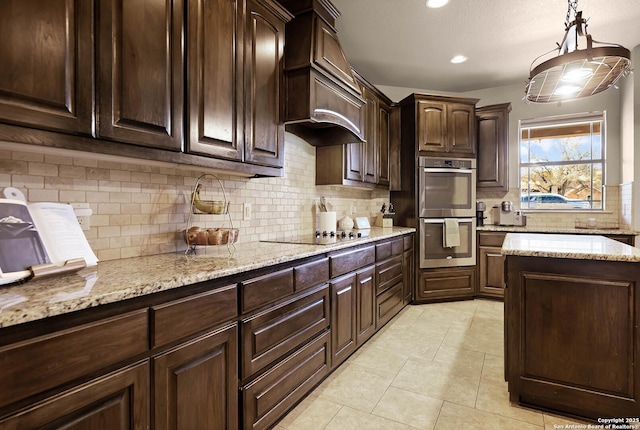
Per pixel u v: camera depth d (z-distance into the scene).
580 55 1.76
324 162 3.09
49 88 1.04
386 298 3.07
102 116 1.18
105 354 0.94
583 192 4.21
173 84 1.43
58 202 1.36
